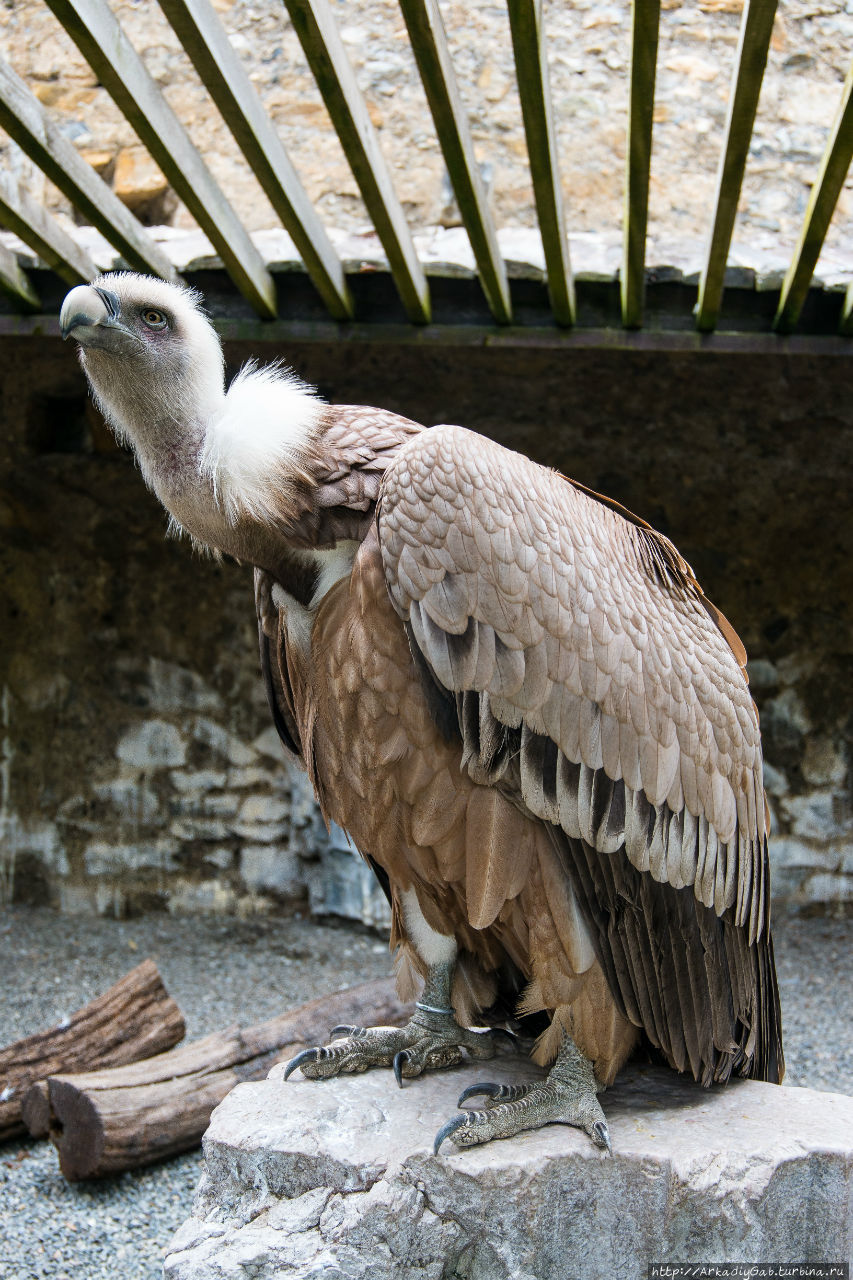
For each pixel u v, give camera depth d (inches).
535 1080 104.9
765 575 252.7
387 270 187.2
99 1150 147.7
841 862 253.9
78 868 265.1
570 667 90.4
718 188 142.1
